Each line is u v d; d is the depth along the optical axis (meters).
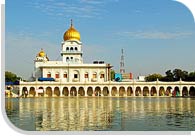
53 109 59.09
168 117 44.22
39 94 131.38
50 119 42.56
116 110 56.25
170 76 144.88
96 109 58.97
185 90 133.75
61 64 144.50
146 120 41.16
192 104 73.19
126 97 124.44
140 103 78.69
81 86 132.62
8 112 52.47
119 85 132.50
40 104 75.31
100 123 38.81
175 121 40.03
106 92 133.75
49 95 132.25
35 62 148.38
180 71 143.12
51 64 144.50
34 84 131.25
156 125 36.88
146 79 149.50
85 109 59.06
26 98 116.75
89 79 144.62
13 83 130.38
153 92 134.62
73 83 132.50
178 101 88.56
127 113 50.31
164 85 132.50
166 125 36.75
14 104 75.19
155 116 45.66
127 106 67.12
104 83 132.38
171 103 78.00
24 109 59.03
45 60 148.38
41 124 37.91
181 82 131.62
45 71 144.38
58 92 132.88
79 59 151.25
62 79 144.50
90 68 144.88
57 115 47.50
